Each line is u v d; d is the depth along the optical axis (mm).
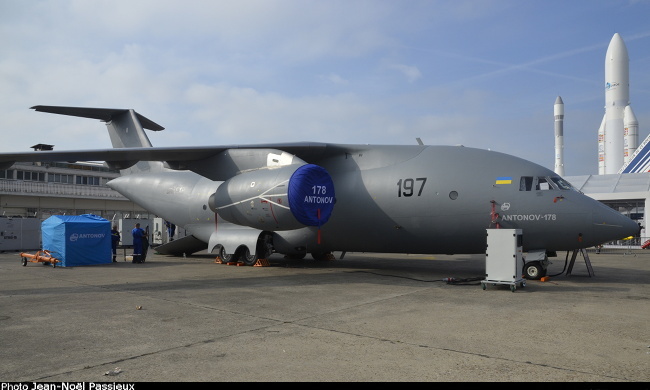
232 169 13023
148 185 17469
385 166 12195
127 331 5844
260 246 14203
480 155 11523
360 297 8414
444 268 13680
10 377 4164
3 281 10742
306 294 8742
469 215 11016
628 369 4348
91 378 4133
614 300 8156
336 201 12602
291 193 11023
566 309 7301
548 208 10398
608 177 34375
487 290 9289
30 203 36438
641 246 28562
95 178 43094
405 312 7047
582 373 4238
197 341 5367
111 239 15867
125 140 16594
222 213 12812
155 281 10648
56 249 14609
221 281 10625
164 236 23859
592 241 10281
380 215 11992
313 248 13688
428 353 4883
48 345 5203
